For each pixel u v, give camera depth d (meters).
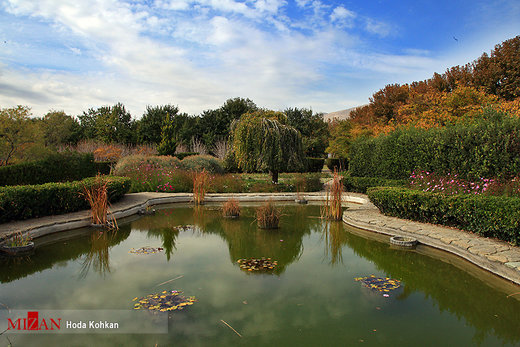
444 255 4.93
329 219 7.80
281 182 13.30
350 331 2.75
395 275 4.12
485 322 2.95
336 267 4.41
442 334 2.74
